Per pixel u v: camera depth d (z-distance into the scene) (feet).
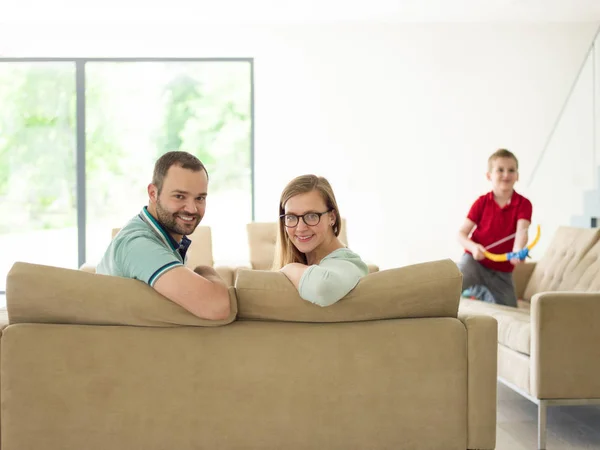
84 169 23.49
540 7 21.29
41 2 19.72
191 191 6.91
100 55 23.08
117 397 6.25
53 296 6.20
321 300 6.18
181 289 6.12
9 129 23.73
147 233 6.77
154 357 6.27
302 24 22.86
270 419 6.37
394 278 6.53
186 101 23.79
